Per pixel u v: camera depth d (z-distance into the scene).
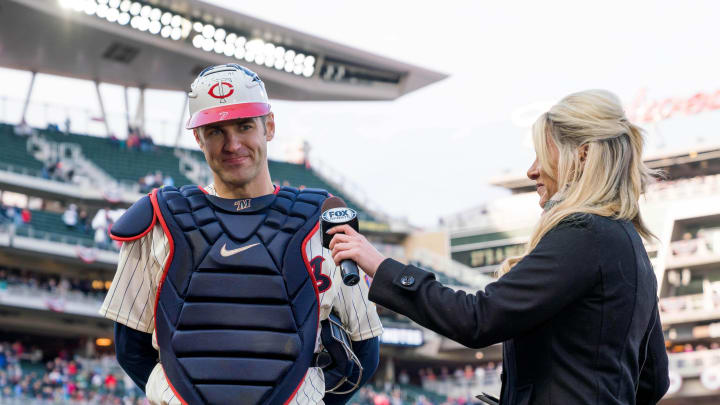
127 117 34.00
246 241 2.55
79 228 28.05
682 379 28.80
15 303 24.86
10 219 26.52
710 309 29.28
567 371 2.00
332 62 34.75
